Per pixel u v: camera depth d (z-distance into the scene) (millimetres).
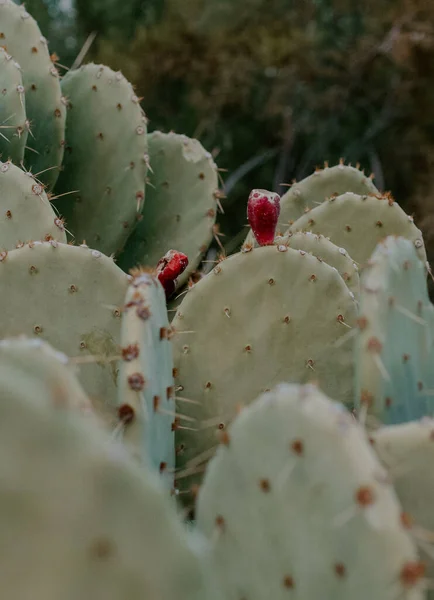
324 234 1870
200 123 5070
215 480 1230
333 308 1524
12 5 2055
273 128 5176
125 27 5742
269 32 5125
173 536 895
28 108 2035
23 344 1206
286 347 1527
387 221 1857
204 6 5258
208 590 934
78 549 852
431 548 1275
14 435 840
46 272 1521
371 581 1056
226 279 1526
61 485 849
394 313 1375
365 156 5137
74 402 1167
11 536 849
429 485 1286
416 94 4953
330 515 1096
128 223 2086
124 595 866
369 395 1353
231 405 1527
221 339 1529
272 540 1167
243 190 5047
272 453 1160
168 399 1398
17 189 1717
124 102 2084
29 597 846
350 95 5133
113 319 1527
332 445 1105
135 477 878
